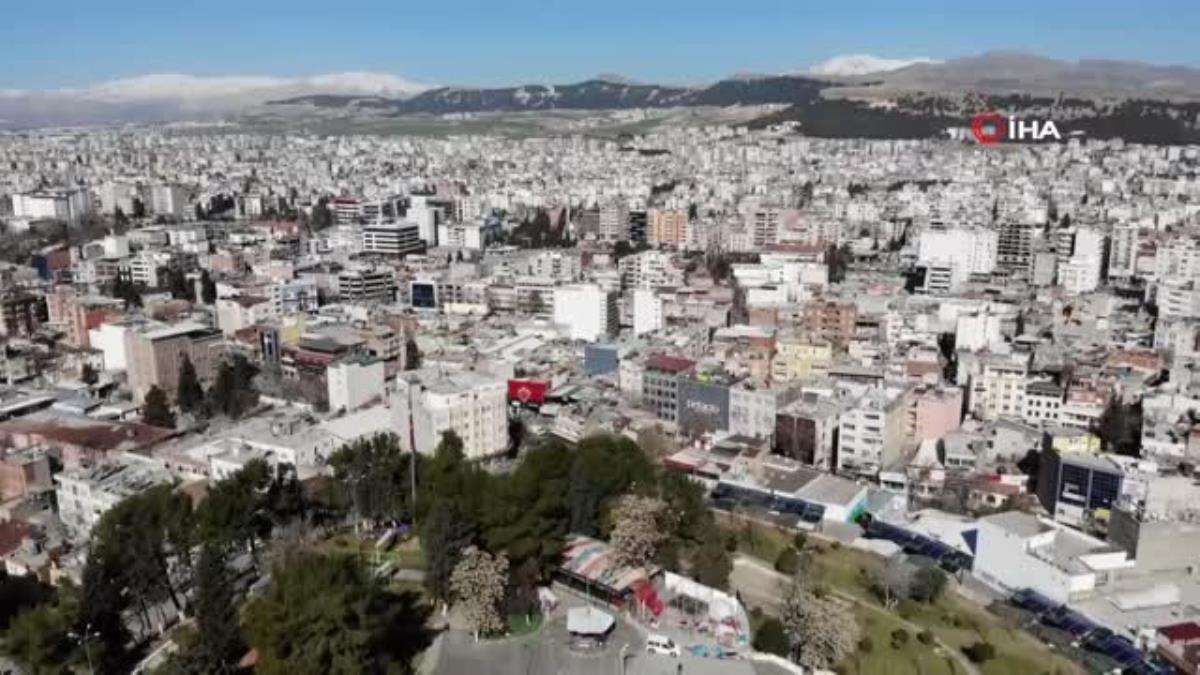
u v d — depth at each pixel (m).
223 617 194.75
